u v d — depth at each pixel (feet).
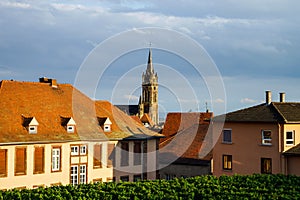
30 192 96.94
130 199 93.04
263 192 98.37
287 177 119.96
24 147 135.44
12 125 139.23
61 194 94.17
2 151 131.34
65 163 143.74
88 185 107.55
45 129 144.56
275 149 136.98
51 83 164.25
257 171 141.18
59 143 142.82
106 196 92.58
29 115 146.51
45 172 139.23
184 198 91.81
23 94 153.17
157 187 103.65
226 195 92.27
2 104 144.77
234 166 146.82
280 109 144.05
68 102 160.76
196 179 116.26
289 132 138.10
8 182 131.34
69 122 149.28
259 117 141.79
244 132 145.07
